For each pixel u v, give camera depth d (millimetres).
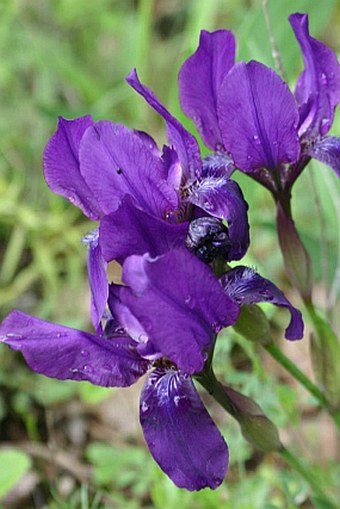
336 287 705
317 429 782
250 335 597
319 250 773
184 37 1132
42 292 926
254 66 558
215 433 536
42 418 833
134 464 768
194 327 521
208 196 547
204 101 595
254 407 591
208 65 589
